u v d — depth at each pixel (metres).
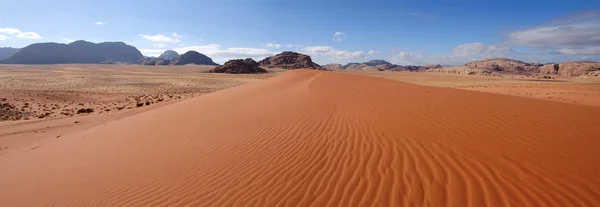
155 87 48.00
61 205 5.37
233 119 10.63
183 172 6.07
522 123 7.13
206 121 10.98
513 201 3.82
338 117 9.09
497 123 7.22
